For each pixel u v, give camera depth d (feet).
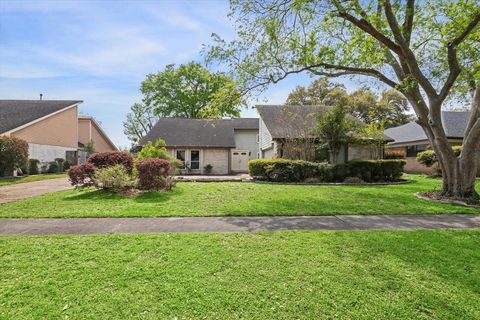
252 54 34.17
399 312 8.91
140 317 8.54
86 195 31.35
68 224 19.03
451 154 31.78
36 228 17.98
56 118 77.61
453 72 30.60
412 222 20.34
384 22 30.45
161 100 117.39
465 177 31.19
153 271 11.50
